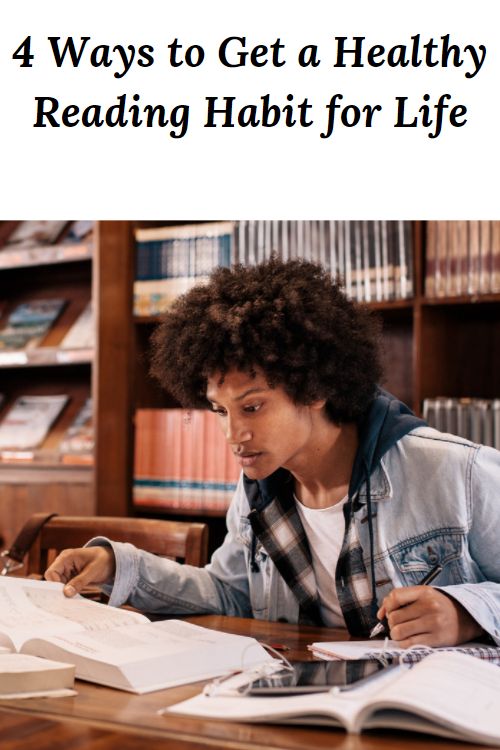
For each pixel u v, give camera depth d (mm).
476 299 2320
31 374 3490
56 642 952
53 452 3092
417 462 1298
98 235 2873
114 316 2855
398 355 2795
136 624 1094
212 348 1165
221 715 748
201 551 1650
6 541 3055
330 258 2533
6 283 3596
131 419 2855
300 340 1173
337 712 714
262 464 1203
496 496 1255
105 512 2824
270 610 1429
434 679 766
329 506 1346
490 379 2582
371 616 1299
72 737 699
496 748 677
